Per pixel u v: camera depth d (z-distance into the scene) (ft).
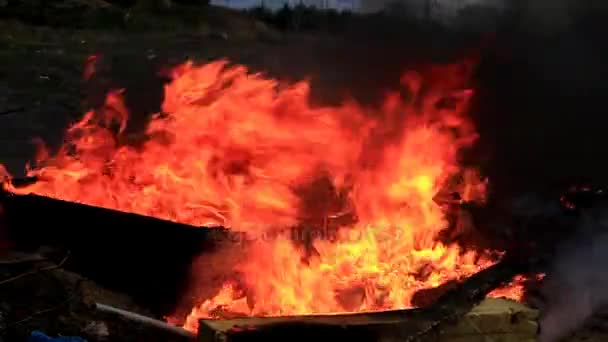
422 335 11.65
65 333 13.78
